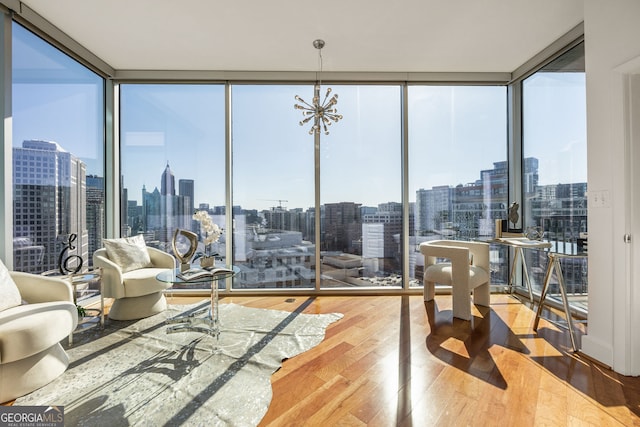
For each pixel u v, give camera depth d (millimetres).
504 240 3117
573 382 1849
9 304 1964
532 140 3559
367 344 2365
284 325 2752
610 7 1984
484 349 2273
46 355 1894
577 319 2844
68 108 3188
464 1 2473
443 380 1873
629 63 1844
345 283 3857
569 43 2941
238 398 1707
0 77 2482
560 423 1504
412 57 3355
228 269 2672
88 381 1879
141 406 1641
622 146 1912
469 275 2861
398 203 3883
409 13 2619
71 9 2584
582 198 2889
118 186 3791
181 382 1863
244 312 3100
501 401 1673
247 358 2150
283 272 3861
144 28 2842
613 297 1986
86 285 3322
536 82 3477
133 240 3221
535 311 3094
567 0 2461
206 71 3639
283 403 1666
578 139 2928
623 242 1917
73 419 1545
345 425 1495
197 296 3705
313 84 3773
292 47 3152
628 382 1843
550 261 2545
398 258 3873
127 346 2346
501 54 3309
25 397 1725
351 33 2908
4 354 1643
